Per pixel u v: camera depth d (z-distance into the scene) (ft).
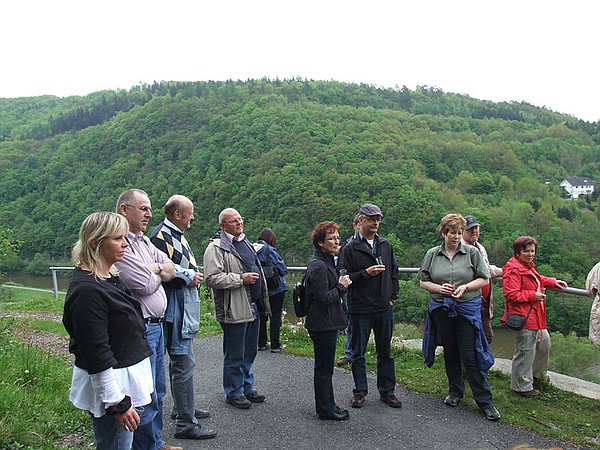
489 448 13.17
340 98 357.82
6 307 39.22
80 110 350.23
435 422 14.78
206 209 190.80
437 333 16.35
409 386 17.67
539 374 17.52
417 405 16.10
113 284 9.00
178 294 13.17
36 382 16.61
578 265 108.88
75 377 8.82
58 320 32.73
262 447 13.12
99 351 8.22
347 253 16.06
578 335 18.61
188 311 13.28
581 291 16.44
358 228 18.33
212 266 14.97
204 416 15.05
